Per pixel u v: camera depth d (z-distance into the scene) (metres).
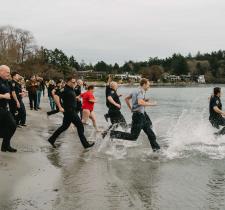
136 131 10.65
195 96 59.72
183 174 8.34
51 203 6.33
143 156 10.16
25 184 7.27
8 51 112.44
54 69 132.12
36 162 9.02
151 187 7.35
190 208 6.25
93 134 14.12
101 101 40.31
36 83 23.91
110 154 10.35
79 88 17.81
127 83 138.50
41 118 19.03
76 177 7.91
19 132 13.62
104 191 7.03
